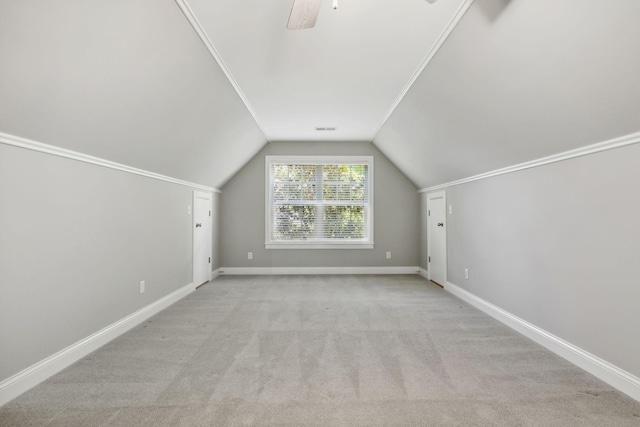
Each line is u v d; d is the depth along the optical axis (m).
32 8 1.57
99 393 2.10
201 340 2.98
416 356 2.65
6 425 1.78
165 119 3.08
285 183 6.12
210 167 4.86
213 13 2.28
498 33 2.15
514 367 2.46
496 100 2.67
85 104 2.23
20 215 2.10
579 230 2.47
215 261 5.81
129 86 2.41
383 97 3.84
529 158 2.98
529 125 2.62
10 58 1.67
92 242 2.76
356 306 4.05
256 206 6.07
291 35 2.59
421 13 2.30
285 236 6.13
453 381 2.26
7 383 2.00
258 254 6.07
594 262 2.34
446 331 3.21
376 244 6.12
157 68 2.47
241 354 2.69
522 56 2.15
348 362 2.54
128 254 3.28
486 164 3.62
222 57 2.91
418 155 4.87
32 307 2.19
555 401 2.02
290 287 5.05
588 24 1.69
